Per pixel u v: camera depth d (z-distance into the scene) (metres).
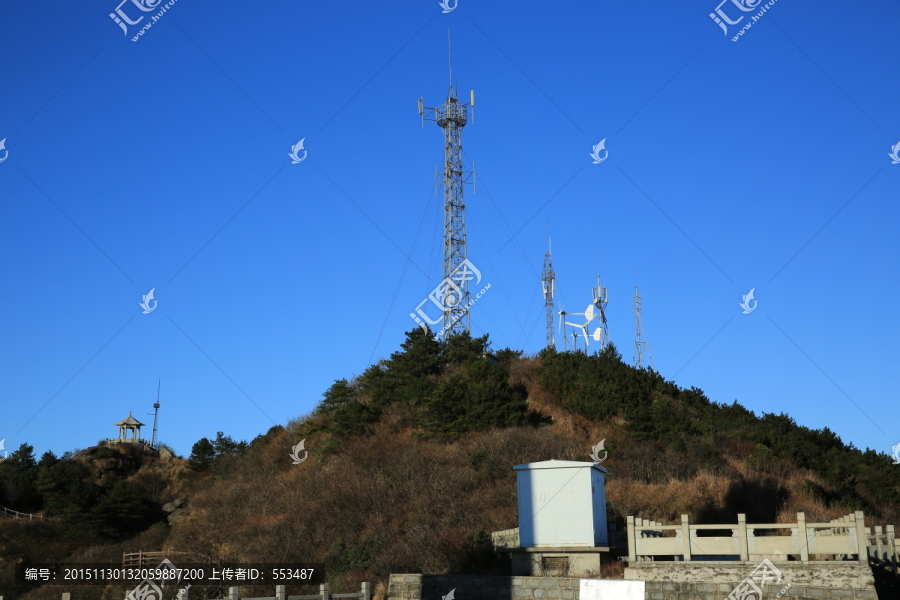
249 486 62.56
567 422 63.06
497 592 26.89
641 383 71.00
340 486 50.72
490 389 61.56
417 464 52.06
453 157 75.25
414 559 34.41
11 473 81.12
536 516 29.61
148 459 94.69
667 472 52.66
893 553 27.09
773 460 59.00
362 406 63.97
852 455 67.44
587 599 17.48
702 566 24.27
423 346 72.50
